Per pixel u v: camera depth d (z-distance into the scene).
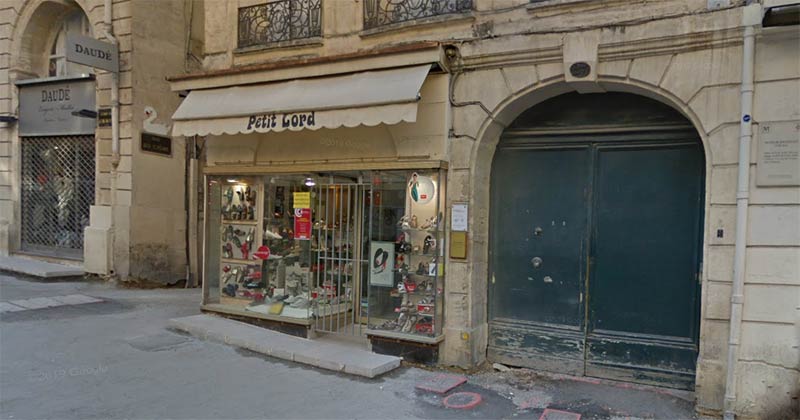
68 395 4.51
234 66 7.14
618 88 5.13
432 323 5.70
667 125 5.14
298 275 6.87
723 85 4.48
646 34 4.72
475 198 5.61
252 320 7.03
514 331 5.82
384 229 6.14
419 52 5.41
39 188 11.77
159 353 5.79
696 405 4.54
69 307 7.87
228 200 7.47
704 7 4.53
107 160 10.28
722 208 4.47
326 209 6.75
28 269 10.34
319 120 5.65
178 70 10.81
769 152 4.28
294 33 6.77
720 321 4.45
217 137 7.30
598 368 5.39
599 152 5.49
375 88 5.43
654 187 5.23
